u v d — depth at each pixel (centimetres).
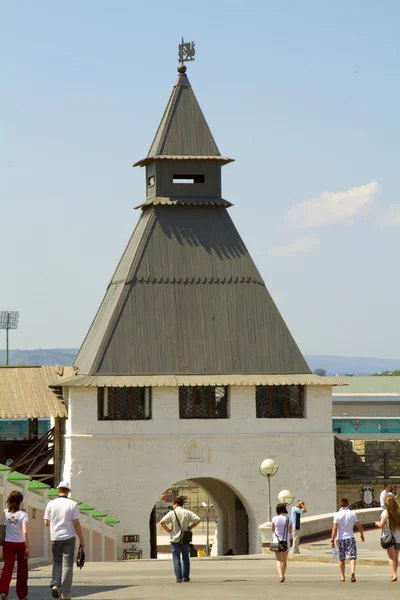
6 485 4597
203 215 6225
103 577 3419
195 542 8938
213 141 6244
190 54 6400
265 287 6156
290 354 6044
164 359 5884
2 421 7088
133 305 5950
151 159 6159
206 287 6075
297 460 5916
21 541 2350
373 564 3941
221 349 5975
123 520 5712
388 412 10094
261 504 5850
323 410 5981
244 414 5881
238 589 2750
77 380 5734
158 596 2552
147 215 6231
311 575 3400
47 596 2605
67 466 5747
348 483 6206
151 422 5778
